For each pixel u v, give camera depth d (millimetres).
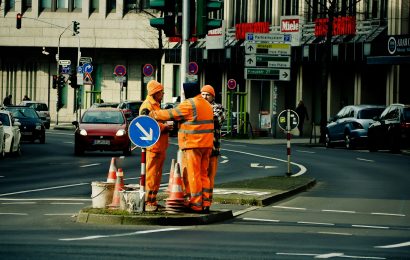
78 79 123438
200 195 31922
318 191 45125
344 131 86438
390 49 98062
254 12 126625
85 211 31266
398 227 31172
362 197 42156
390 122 79000
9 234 27188
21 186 45781
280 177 50562
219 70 134375
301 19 115062
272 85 120000
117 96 161375
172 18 37000
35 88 164625
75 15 159125
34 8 160250
